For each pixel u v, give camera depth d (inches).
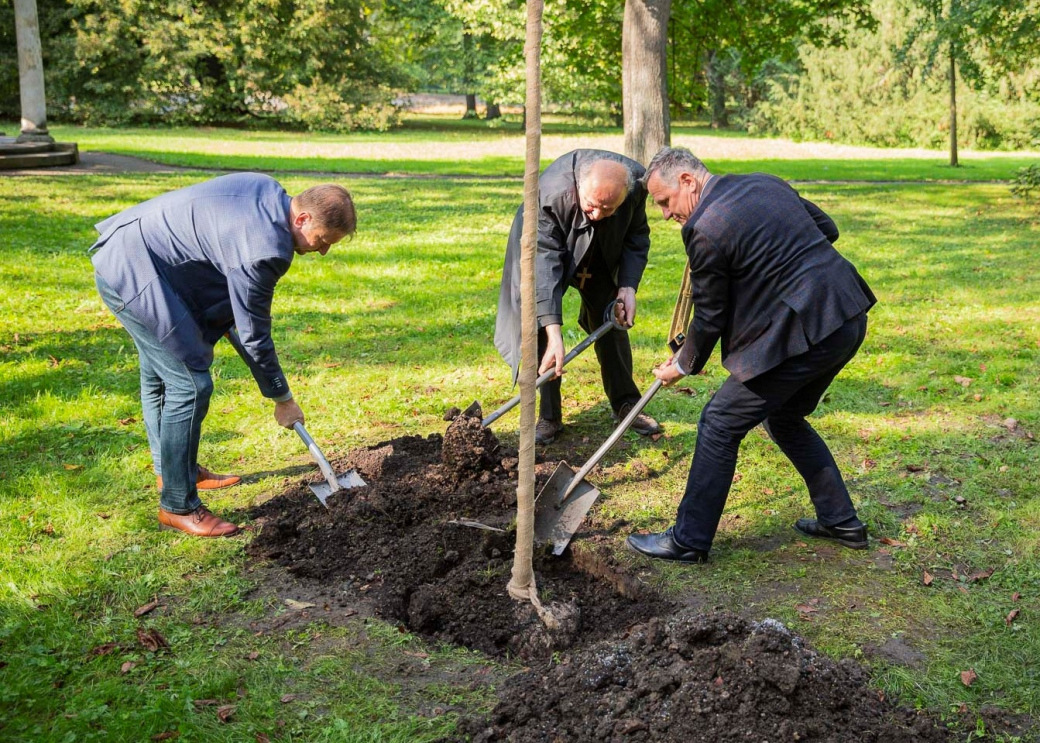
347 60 1469.0
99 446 196.7
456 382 245.4
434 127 1582.2
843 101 1471.5
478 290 355.9
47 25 1299.2
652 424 212.5
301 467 190.7
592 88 1381.6
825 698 110.5
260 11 1358.3
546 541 159.5
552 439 208.1
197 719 112.5
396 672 124.5
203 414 156.2
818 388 150.2
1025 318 319.0
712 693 107.9
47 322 290.0
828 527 161.5
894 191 730.2
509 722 112.4
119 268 145.9
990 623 135.6
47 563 148.6
